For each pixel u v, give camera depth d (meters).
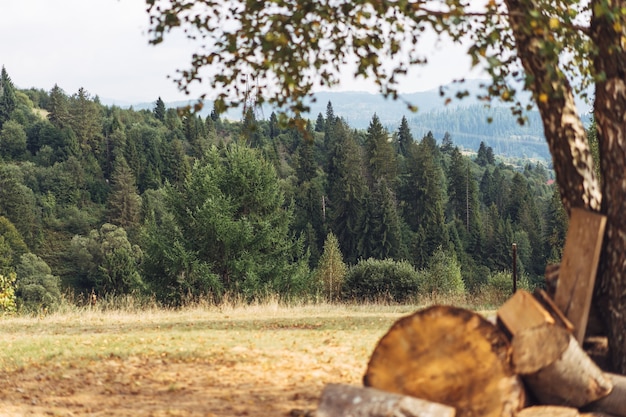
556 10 8.02
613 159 7.76
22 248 109.44
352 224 114.56
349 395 6.17
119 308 21.88
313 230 112.31
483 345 6.58
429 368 6.69
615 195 7.73
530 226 132.50
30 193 146.50
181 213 43.66
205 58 8.29
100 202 160.75
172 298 42.31
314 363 10.95
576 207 7.95
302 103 7.88
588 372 6.85
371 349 12.08
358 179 121.19
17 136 173.88
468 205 140.12
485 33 8.30
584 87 9.02
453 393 6.64
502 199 176.88
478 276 108.38
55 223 142.00
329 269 54.53
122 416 8.00
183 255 41.97
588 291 7.38
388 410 5.98
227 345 12.62
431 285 39.53
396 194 139.62
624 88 7.71
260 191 43.81
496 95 6.85
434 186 129.88
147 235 44.22
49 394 9.25
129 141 170.50
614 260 7.73
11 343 13.71
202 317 18.97
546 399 6.97
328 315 18.84
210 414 7.97
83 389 9.51
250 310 20.69
